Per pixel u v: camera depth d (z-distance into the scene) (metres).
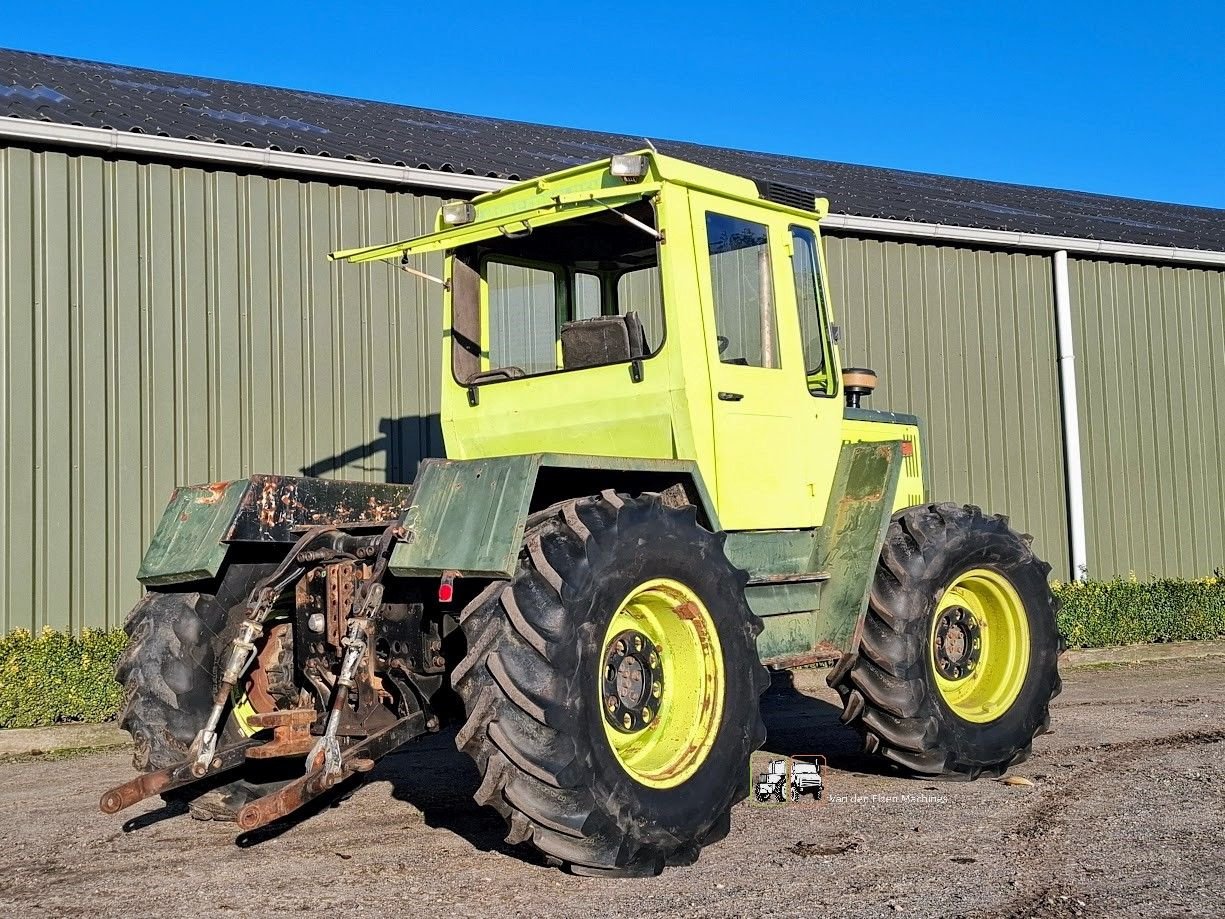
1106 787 5.16
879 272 10.98
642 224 4.50
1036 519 11.57
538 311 5.30
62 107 8.41
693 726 4.24
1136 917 3.49
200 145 8.13
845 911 3.59
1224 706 7.38
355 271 8.86
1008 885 3.82
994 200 13.91
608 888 3.87
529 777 3.70
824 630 5.08
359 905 3.77
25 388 7.75
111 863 4.33
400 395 9.00
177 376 8.21
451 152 9.86
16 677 6.85
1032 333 11.70
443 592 3.76
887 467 5.15
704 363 4.61
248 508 4.61
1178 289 12.49
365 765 3.89
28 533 7.73
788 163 14.31
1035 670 5.61
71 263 7.90
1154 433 12.23
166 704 4.57
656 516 4.14
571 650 3.76
